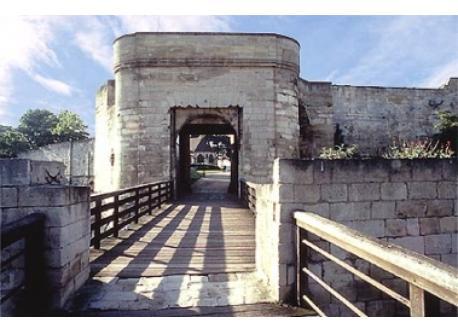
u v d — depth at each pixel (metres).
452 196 4.38
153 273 4.29
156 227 7.41
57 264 3.21
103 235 5.79
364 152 15.71
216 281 4.02
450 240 4.34
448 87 16.83
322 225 2.74
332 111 15.24
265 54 13.11
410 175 4.25
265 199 4.09
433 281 1.48
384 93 16.23
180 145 16.31
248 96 13.00
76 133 44.81
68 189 3.44
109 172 14.88
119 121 13.12
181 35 12.98
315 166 3.78
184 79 12.96
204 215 9.09
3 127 43.69
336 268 3.80
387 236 4.11
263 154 12.90
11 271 3.13
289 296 3.45
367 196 4.04
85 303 3.37
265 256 4.06
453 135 15.29
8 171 3.20
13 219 3.18
